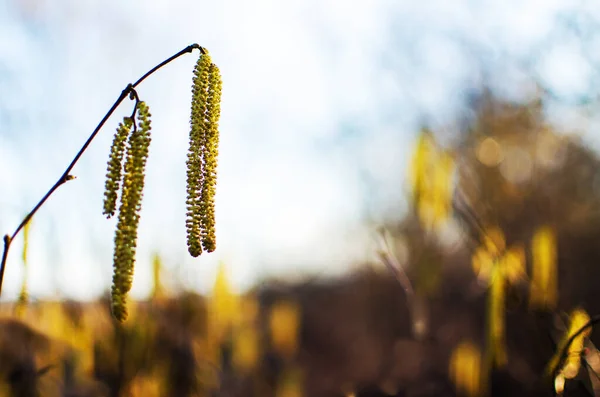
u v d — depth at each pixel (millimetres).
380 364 1165
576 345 394
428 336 802
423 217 467
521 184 1047
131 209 318
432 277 497
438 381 864
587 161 1146
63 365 499
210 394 586
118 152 319
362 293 1618
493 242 444
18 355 487
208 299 580
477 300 1035
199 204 326
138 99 323
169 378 541
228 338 600
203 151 327
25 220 335
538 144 1094
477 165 902
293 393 727
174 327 558
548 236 435
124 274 316
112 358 510
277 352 748
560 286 1081
